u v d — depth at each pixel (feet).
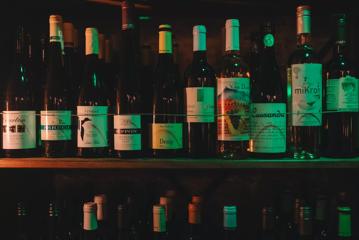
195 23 4.49
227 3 4.07
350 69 3.99
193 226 4.42
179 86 4.35
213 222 4.43
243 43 4.44
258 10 4.28
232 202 4.43
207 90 3.51
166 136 3.56
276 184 4.40
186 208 4.45
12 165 3.45
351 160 3.32
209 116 3.48
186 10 4.30
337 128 4.00
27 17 4.24
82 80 4.39
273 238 4.31
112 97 4.31
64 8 4.31
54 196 4.51
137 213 4.42
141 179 4.48
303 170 4.37
